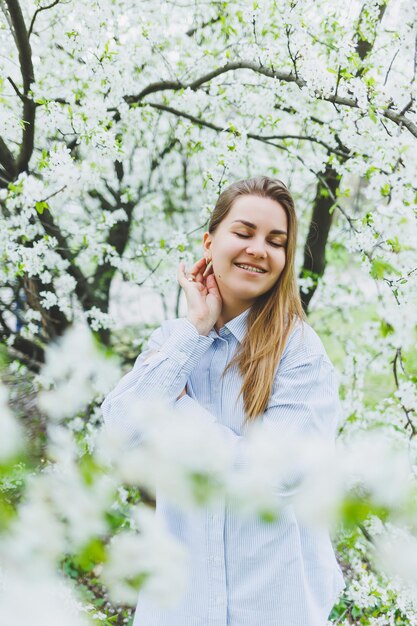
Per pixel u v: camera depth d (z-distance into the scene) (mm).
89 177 2324
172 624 1252
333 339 3918
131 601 580
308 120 2650
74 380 812
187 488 507
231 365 1302
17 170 2742
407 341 2104
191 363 1226
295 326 1322
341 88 2305
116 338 3826
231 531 1222
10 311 3098
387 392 3852
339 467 426
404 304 2033
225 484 503
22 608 525
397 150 2123
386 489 413
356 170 2350
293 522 1237
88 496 578
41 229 2689
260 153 3479
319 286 3445
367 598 2115
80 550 571
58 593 585
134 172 3795
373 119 2146
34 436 867
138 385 1200
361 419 2705
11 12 2189
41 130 2877
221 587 1235
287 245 1340
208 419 1182
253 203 1280
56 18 2730
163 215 3865
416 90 2143
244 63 2488
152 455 518
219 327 1373
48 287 3000
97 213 3635
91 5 2438
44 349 2779
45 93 2430
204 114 3010
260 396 1238
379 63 2389
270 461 479
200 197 3895
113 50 2545
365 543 2467
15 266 2641
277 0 2199
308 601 1266
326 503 417
